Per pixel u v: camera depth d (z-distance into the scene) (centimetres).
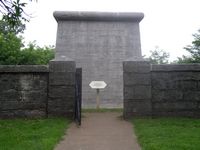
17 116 902
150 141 643
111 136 717
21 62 1670
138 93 904
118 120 898
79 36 1323
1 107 902
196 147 593
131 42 1330
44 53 2397
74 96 902
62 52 1307
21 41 1969
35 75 912
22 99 907
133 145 644
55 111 902
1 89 907
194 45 2400
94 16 1321
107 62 1309
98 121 889
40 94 908
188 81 913
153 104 906
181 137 671
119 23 1342
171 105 908
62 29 1324
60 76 907
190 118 900
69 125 832
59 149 618
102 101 1273
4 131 738
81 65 1302
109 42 1325
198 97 912
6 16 654
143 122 834
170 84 911
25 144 619
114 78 1295
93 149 618
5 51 1619
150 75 911
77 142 667
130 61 911
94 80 1292
